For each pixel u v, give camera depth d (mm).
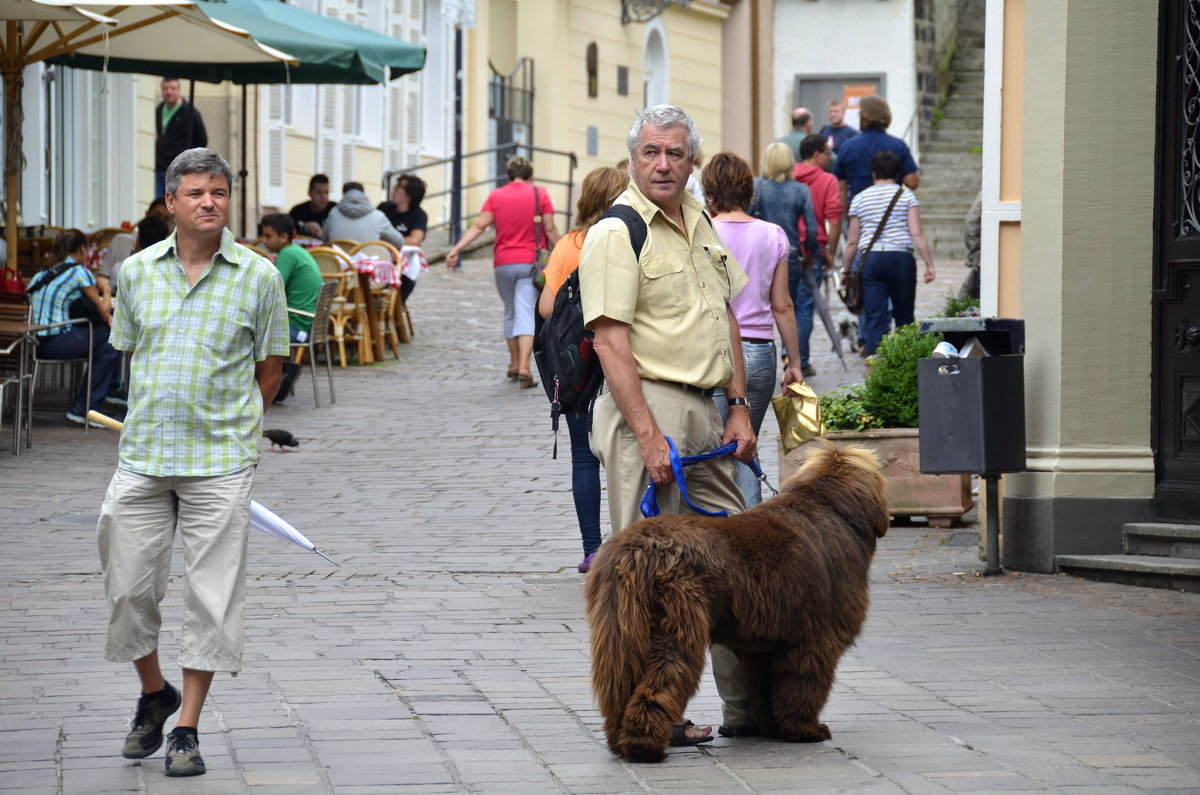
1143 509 14617
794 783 8477
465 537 16641
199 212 8898
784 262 13711
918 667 11219
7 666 11203
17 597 13648
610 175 14719
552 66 57469
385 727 9648
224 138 42750
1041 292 14703
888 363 17500
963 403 14305
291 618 12906
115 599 8883
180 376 8867
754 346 13695
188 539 8930
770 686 9336
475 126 55188
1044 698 10359
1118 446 14680
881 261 25453
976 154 55062
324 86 47875
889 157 25562
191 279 8984
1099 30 14398
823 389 24750
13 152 24594
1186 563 13883
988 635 12227
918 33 59562
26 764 8867
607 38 59938
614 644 8688
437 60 54219
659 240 9352
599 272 9141
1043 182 14648
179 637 12148
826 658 9109
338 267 29078
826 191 27000
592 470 14789
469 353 31094
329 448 22078
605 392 9633
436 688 10617
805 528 9070
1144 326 14617
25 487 19031
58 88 34125
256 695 10414
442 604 13477
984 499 15383
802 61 61906
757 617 8789
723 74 65250
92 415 9289
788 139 38219
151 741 8953
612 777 8602
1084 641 12008
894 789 8375
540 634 12336
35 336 21688
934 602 13477
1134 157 14492
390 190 50938
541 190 27219
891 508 17125
